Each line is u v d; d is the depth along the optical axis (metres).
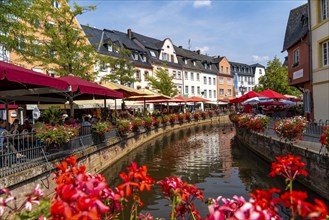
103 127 12.14
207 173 10.77
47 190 7.08
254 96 19.34
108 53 33.72
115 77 22.55
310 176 7.88
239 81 72.81
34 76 6.41
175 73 48.78
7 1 9.02
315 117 16.25
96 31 36.72
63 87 7.52
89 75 16.06
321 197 7.29
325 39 15.02
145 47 43.66
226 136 23.64
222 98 62.84
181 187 2.68
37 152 7.33
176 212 2.82
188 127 34.44
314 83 16.28
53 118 9.66
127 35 44.00
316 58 16.00
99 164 11.57
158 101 29.89
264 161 12.72
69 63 14.59
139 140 19.53
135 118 19.66
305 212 1.46
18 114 20.94
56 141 7.98
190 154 15.26
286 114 23.27
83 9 14.72
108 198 2.17
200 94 55.19
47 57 14.37
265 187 8.66
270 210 1.77
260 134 13.67
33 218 2.20
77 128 9.38
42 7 13.44
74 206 1.65
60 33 14.66
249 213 1.66
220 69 63.59
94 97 13.13
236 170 11.12
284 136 9.61
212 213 1.89
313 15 16.27
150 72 41.00
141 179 2.24
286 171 2.38
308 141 9.77
